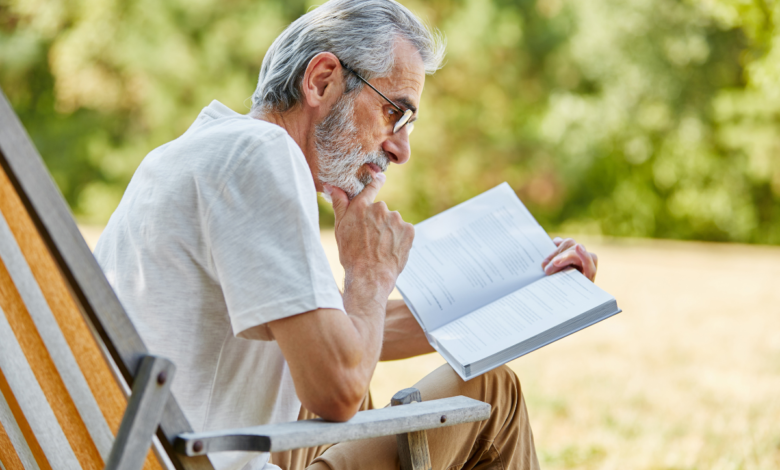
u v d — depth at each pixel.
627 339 5.77
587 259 1.88
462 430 1.64
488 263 1.95
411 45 1.81
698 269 10.37
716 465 2.93
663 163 18.27
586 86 18.72
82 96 17.70
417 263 1.97
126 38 17.45
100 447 1.16
